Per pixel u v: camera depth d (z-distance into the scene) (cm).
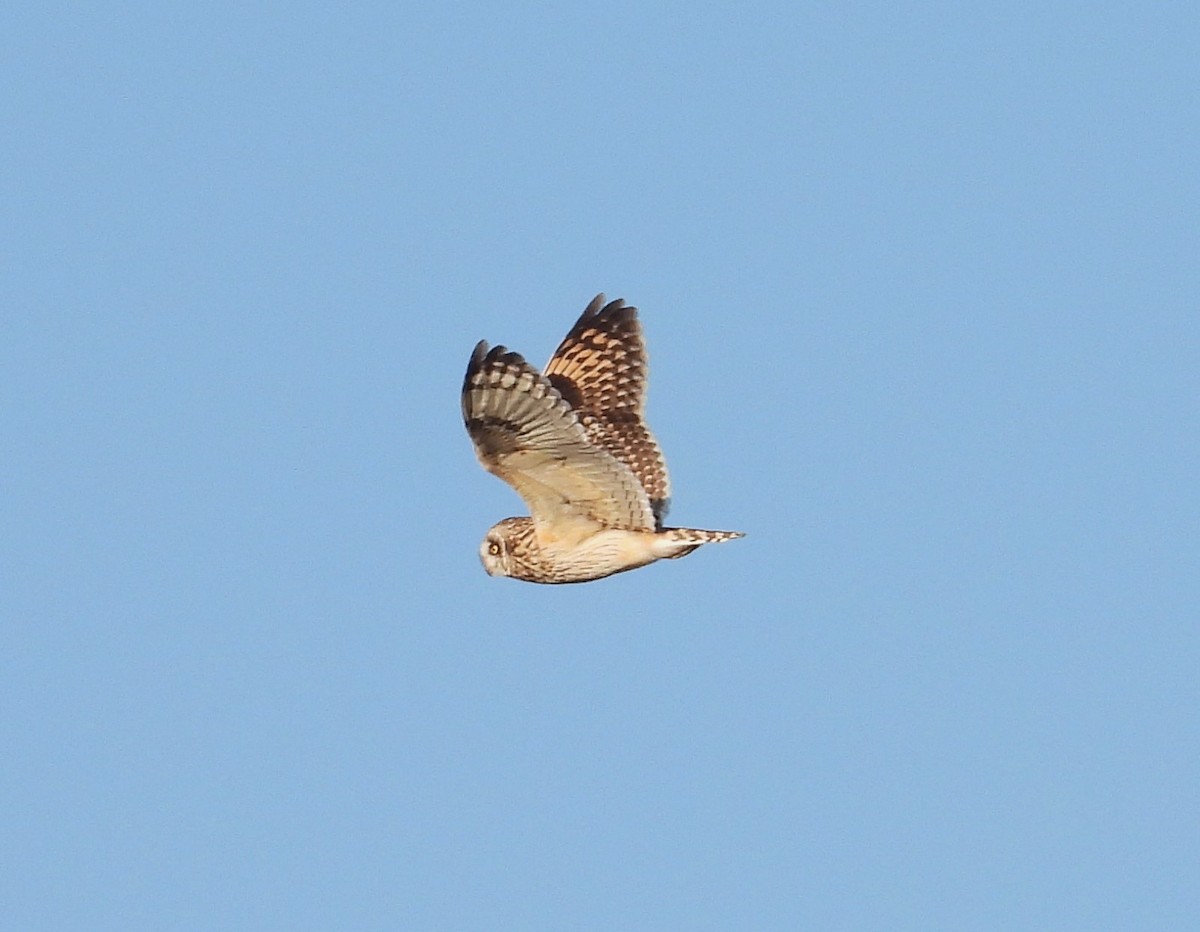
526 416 1892
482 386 1855
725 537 2077
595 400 2267
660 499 2216
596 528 2091
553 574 2136
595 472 2002
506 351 1817
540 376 1827
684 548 2084
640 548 2088
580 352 2292
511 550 2152
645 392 2262
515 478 2008
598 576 2131
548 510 2072
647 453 2239
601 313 2298
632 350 2277
